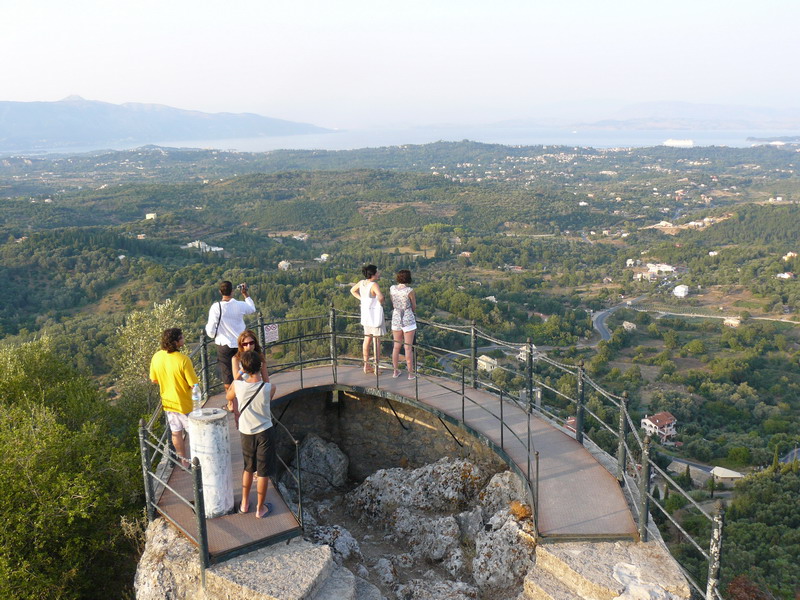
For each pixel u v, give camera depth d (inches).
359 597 200.8
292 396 318.3
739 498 1503.4
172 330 238.7
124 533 302.8
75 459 381.7
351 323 1939.0
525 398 308.0
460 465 299.3
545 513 215.9
